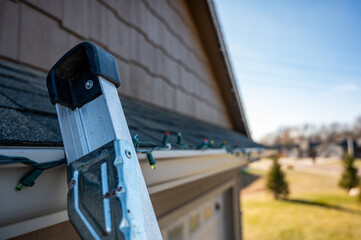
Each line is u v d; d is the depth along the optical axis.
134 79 2.85
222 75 5.21
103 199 0.55
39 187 0.77
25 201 0.74
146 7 3.27
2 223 0.69
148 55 3.17
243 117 5.80
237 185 4.59
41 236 0.90
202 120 4.52
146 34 3.19
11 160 0.65
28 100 1.16
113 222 0.52
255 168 36.50
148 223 0.57
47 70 1.90
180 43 4.05
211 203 3.57
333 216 12.81
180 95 3.87
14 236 0.73
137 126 1.53
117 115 0.69
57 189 0.82
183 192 2.29
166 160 1.37
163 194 1.91
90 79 0.71
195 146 1.62
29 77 1.56
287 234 10.36
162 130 1.80
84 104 0.72
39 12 1.89
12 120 0.86
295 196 18.91
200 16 4.57
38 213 0.77
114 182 0.55
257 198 19.14
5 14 1.67
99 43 2.41
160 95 3.34
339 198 17.52
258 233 10.66
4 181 0.69
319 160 52.34
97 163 0.59
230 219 4.14
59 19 2.04
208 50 4.98
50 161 0.77
